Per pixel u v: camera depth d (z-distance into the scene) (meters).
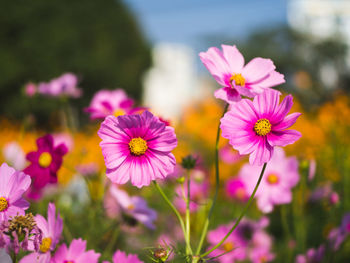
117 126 0.58
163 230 1.20
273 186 0.95
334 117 1.87
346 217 0.88
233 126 0.59
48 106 5.34
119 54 8.47
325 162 1.48
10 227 0.52
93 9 7.89
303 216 1.08
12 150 1.14
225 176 2.04
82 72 7.21
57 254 0.59
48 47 6.77
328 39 11.71
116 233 0.85
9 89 6.45
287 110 0.58
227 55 0.65
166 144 0.58
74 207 1.07
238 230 0.99
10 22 6.59
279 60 11.34
